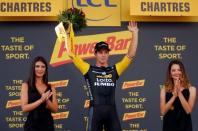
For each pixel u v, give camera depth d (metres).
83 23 6.79
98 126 6.43
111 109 6.46
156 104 7.86
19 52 7.84
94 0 7.86
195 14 7.76
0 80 7.82
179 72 6.52
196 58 7.90
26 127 6.57
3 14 7.65
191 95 6.58
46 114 6.60
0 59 7.83
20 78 7.83
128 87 7.86
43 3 7.68
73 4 7.84
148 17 7.88
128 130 7.84
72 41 6.65
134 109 7.86
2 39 7.83
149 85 7.88
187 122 6.54
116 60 7.84
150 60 7.91
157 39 7.93
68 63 7.84
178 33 7.91
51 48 7.84
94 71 6.55
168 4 7.74
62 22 6.64
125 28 7.87
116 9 7.88
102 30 7.88
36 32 7.86
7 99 7.80
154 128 7.84
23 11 7.67
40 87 6.66
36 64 6.64
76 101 7.83
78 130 7.82
